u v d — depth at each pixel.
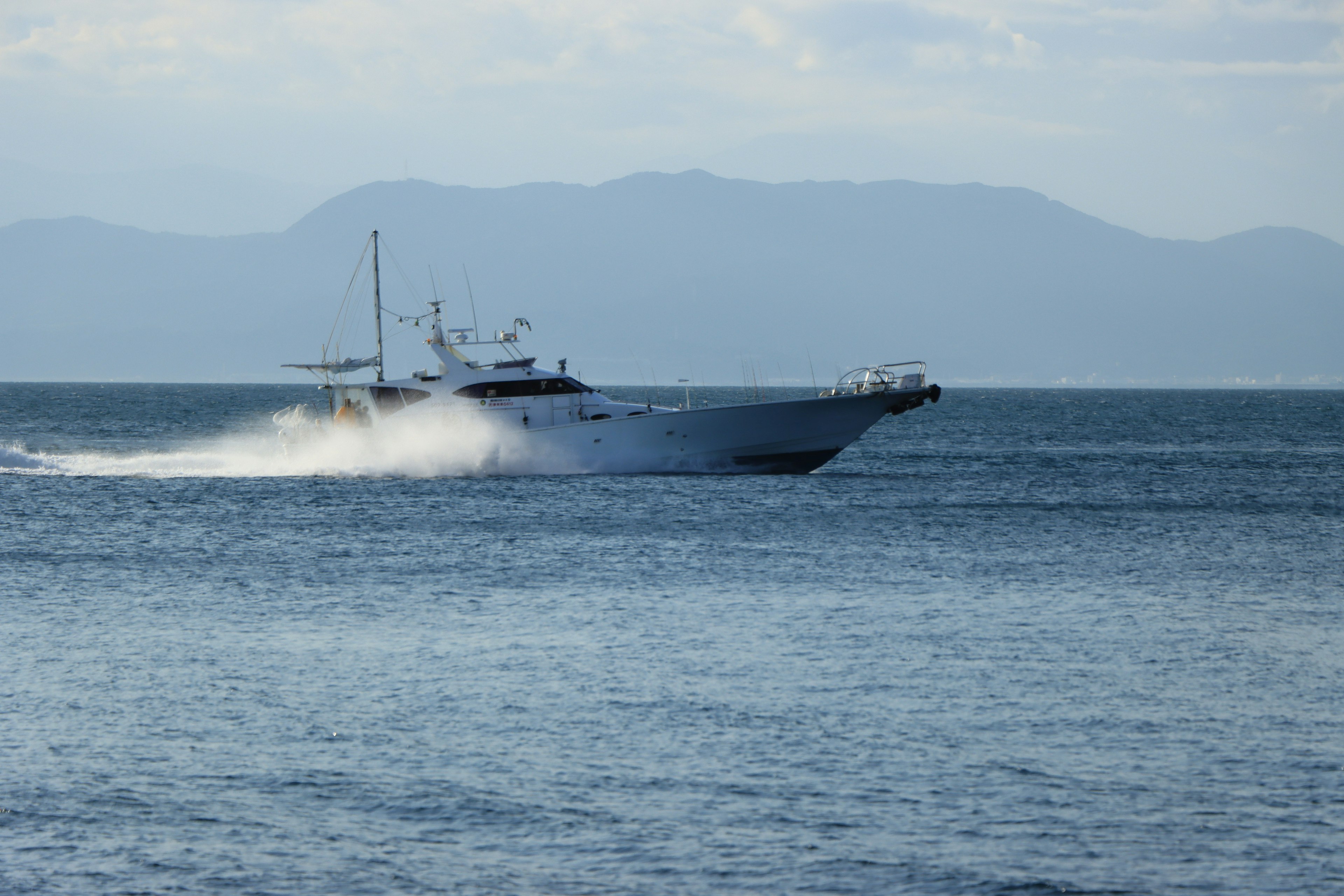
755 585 67.38
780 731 41.75
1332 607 62.69
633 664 50.19
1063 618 59.34
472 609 60.81
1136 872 31.77
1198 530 91.44
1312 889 31.00
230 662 50.50
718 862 32.16
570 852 32.69
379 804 35.66
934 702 45.12
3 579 68.88
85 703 44.75
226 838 33.53
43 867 31.86
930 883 31.20
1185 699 45.81
